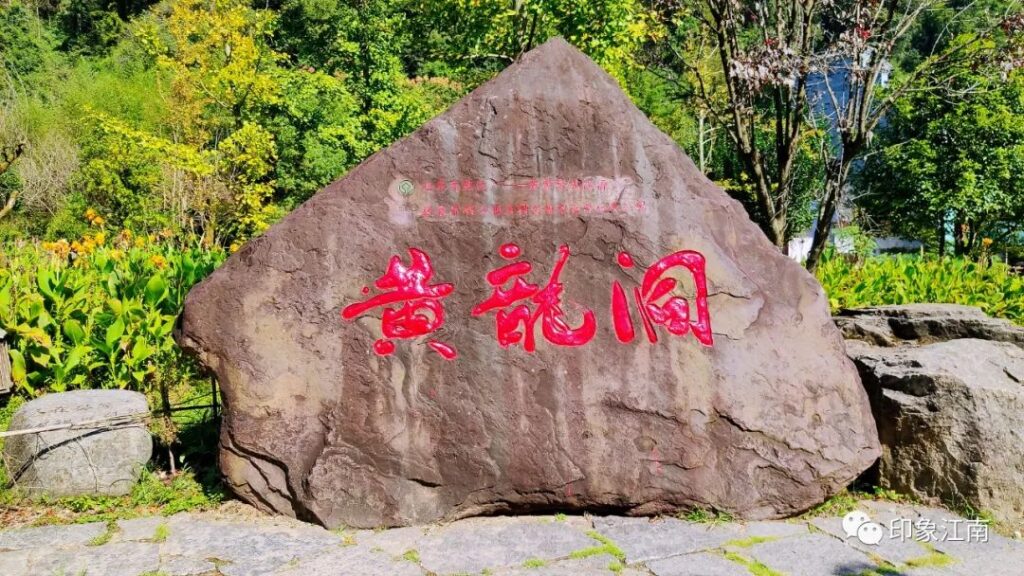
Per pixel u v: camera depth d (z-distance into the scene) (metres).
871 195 13.00
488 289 3.77
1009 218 12.84
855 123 6.49
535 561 3.24
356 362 3.69
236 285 3.69
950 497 3.88
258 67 14.41
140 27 14.09
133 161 13.15
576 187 3.86
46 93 17.97
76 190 14.00
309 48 16.44
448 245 3.78
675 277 3.86
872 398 4.22
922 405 3.97
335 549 3.36
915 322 4.97
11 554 3.24
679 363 3.81
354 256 3.73
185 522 3.62
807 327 3.92
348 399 3.67
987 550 3.47
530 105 3.86
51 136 14.21
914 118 12.23
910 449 4.01
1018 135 11.63
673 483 3.75
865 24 6.23
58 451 3.81
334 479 3.61
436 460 3.67
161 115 13.99
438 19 10.30
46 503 3.77
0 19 21.81
